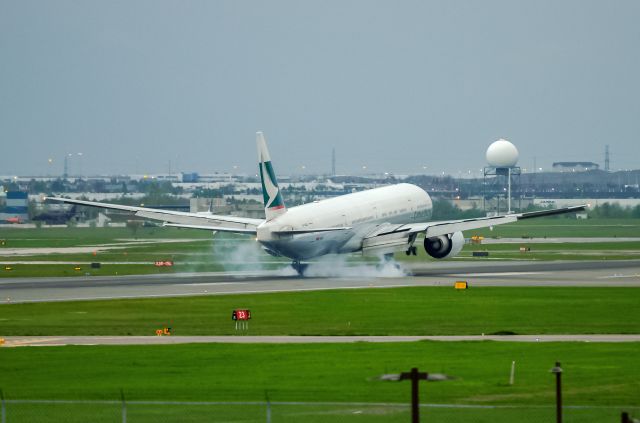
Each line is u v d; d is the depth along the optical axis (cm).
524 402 8931
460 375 10081
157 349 11712
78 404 8912
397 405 8762
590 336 12662
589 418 8275
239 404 8600
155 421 8325
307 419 8325
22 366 10662
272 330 13425
